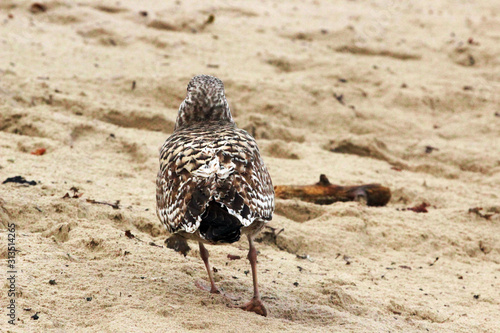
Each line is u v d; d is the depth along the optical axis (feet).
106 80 61.52
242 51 76.54
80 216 33.65
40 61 63.77
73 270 27.27
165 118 54.24
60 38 72.23
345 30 87.30
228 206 22.86
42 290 24.99
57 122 48.67
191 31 81.71
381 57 82.28
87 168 42.32
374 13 103.55
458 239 39.58
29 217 32.63
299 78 70.13
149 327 22.76
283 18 93.86
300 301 27.94
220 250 33.17
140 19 82.69
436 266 36.06
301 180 46.55
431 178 52.03
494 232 41.24
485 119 65.77
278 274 31.12
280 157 53.21
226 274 30.22
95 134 49.16
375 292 30.86
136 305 24.58
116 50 71.82
